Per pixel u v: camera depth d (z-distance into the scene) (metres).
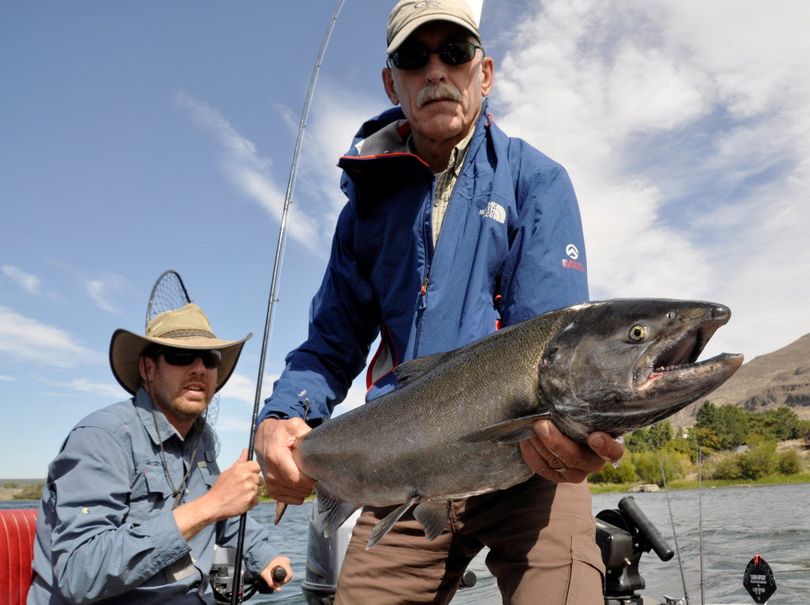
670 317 0.74
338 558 1.56
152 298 1.70
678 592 1.88
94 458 1.32
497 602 1.79
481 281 1.00
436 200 1.10
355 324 1.26
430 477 0.90
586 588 0.86
